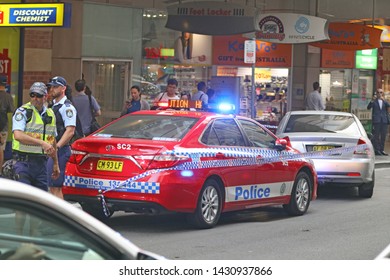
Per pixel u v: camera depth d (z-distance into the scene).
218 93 25.22
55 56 20.86
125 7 22.77
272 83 28.44
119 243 4.02
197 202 12.11
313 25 22.44
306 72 29.45
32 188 3.74
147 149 11.64
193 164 11.94
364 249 11.21
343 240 11.98
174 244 11.17
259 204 13.57
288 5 27.52
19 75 19.38
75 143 12.13
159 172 11.55
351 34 26.00
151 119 12.73
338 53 31.14
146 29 23.59
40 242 3.91
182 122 12.53
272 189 13.84
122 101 23.05
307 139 16.56
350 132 17.30
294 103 28.98
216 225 13.15
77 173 11.97
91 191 11.84
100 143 11.84
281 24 22.53
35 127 10.45
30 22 16.39
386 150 31.45
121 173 11.68
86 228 3.91
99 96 22.53
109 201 11.73
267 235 12.28
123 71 23.05
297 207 14.62
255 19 20.41
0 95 17.14
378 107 28.50
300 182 14.73
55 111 11.82
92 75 22.34
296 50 28.98
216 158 12.45
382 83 34.16
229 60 26.56
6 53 19.19
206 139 12.45
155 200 11.50
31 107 10.49
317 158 16.50
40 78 20.42
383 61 34.03
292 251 10.88
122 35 22.77
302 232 12.70
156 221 13.40
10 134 19.09
